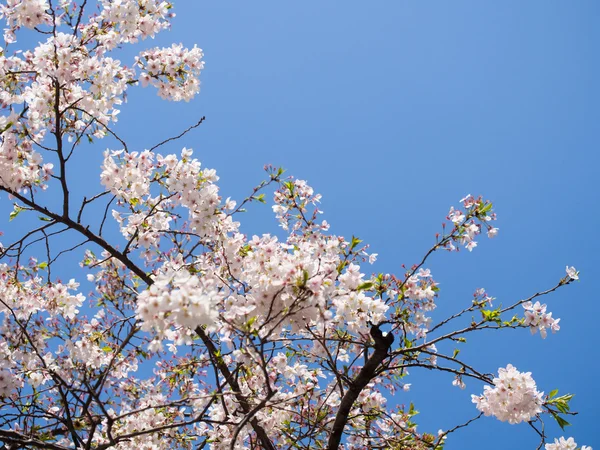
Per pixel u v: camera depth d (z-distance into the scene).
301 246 4.59
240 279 6.00
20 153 5.97
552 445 6.04
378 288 6.06
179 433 6.80
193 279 3.84
